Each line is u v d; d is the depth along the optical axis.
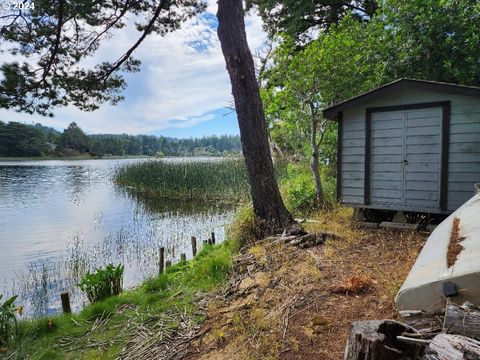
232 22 5.14
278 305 2.95
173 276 4.77
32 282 5.96
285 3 11.02
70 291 5.61
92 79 6.82
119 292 4.73
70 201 15.52
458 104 4.51
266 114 8.01
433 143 4.72
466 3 6.77
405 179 4.98
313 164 6.93
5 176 29.02
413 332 1.57
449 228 2.40
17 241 8.69
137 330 3.22
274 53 7.44
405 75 7.31
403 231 4.77
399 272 3.16
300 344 2.31
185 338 2.85
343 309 2.66
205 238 8.66
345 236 4.59
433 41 6.99
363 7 12.20
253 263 4.09
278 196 5.31
